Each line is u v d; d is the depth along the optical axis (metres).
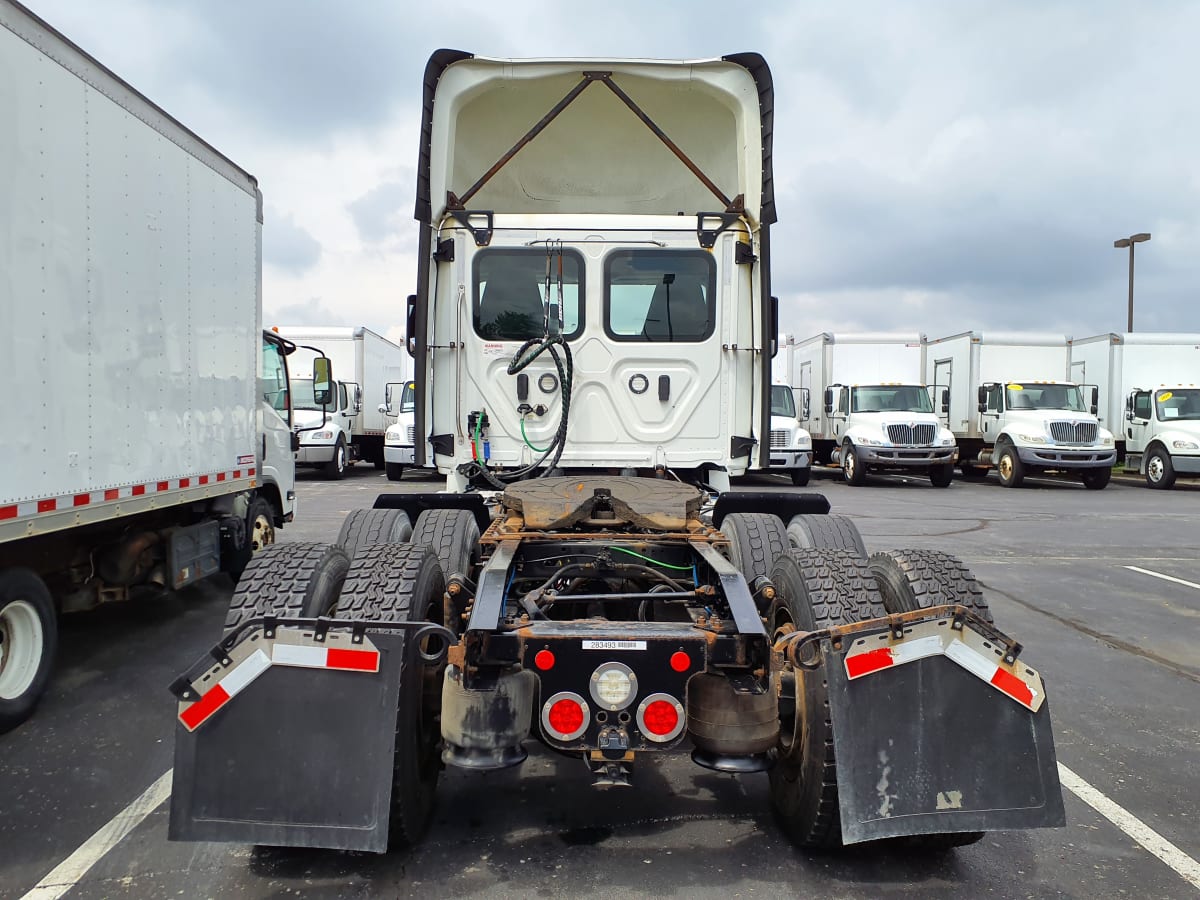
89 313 4.48
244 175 6.73
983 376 21.12
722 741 2.85
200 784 2.65
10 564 4.46
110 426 4.70
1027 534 11.56
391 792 2.77
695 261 5.51
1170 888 2.98
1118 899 2.90
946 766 2.73
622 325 5.50
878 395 20.70
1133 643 6.24
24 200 3.94
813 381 22.73
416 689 2.99
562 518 3.96
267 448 7.82
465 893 2.89
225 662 2.67
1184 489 19.59
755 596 3.78
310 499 14.74
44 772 3.84
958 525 12.43
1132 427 20.86
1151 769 4.03
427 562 3.29
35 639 4.46
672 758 4.09
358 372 20.64
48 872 3.01
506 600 3.43
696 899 2.86
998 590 7.98
